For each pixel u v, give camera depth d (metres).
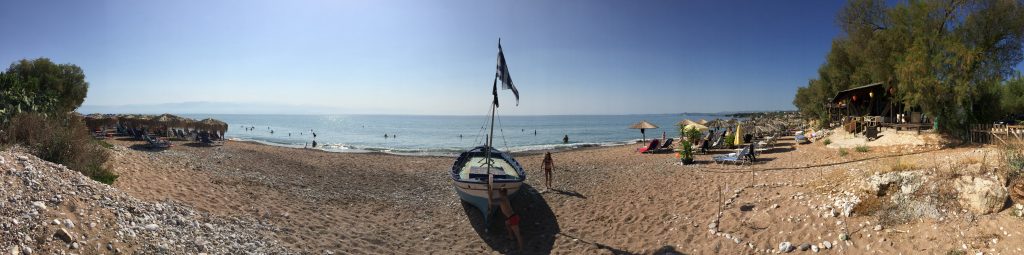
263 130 82.50
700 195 13.11
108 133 35.84
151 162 14.36
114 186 9.96
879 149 18.67
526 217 12.66
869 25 28.25
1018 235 7.09
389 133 76.31
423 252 9.75
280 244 8.67
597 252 9.68
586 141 54.38
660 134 71.44
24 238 6.04
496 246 10.35
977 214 7.95
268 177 15.73
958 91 17.98
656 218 11.57
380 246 9.83
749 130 33.91
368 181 17.73
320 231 10.13
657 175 17.25
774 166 16.86
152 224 7.69
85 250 6.28
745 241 9.31
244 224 9.43
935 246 7.60
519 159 27.14
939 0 21.14
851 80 34.94
